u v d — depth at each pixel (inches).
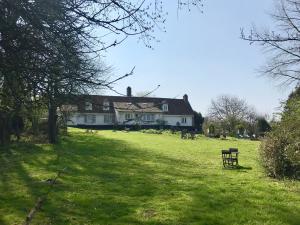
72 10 263.4
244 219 497.0
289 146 772.0
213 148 1696.6
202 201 589.0
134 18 278.1
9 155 1108.5
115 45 279.7
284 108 839.1
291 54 831.7
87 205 564.1
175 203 576.7
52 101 280.8
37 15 253.8
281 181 775.1
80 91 283.3
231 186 712.4
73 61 266.8
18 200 588.7
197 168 991.6
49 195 619.5
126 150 1433.3
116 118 3486.7
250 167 1014.4
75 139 1855.3
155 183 741.3
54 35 261.7
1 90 286.2
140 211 533.3
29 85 273.3
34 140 1475.1
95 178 784.3
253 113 4018.2
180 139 2386.8
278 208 550.9
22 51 261.3
